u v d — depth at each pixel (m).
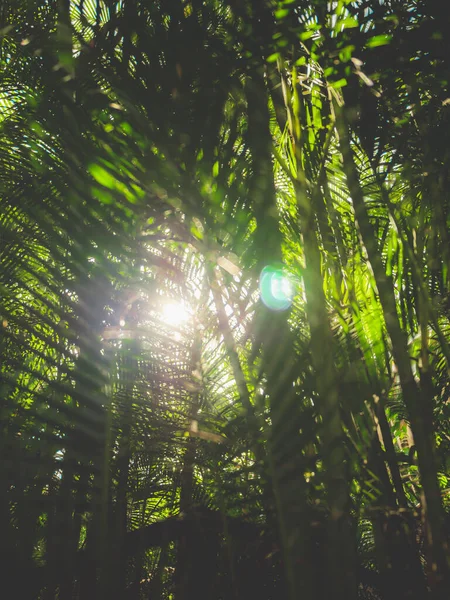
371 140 3.63
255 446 3.02
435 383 3.76
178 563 3.40
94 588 3.24
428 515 2.81
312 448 3.23
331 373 2.99
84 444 3.24
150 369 3.53
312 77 3.87
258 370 3.08
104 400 3.30
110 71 3.43
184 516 3.35
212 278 3.38
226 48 3.33
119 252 3.25
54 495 3.31
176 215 3.30
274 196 3.23
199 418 3.30
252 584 3.13
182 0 3.40
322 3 3.26
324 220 3.67
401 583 2.96
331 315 3.66
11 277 3.57
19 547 3.26
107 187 3.13
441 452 3.53
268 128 3.34
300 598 2.64
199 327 3.52
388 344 3.40
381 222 4.28
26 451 3.29
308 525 2.80
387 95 3.52
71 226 3.25
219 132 3.25
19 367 3.27
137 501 3.59
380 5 3.27
